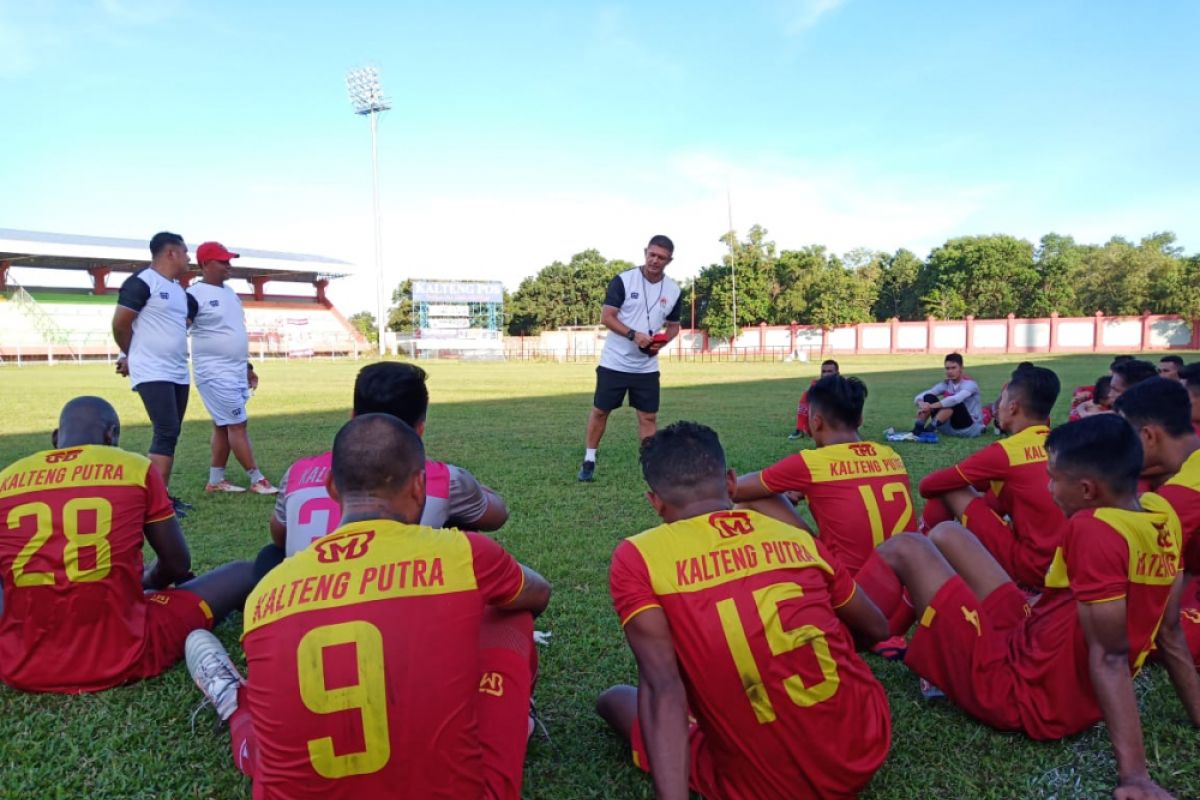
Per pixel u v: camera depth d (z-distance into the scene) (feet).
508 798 5.96
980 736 7.96
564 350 175.63
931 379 65.36
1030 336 154.20
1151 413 9.23
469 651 5.64
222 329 19.20
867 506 9.68
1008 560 10.53
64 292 154.10
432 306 173.27
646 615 6.26
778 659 6.02
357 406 8.49
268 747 5.29
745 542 6.48
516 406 43.78
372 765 5.19
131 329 17.48
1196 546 8.87
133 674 9.06
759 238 181.37
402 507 6.15
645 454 7.12
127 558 8.96
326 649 5.20
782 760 6.14
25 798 7.04
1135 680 9.12
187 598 9.70
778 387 58.34
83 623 8.75
